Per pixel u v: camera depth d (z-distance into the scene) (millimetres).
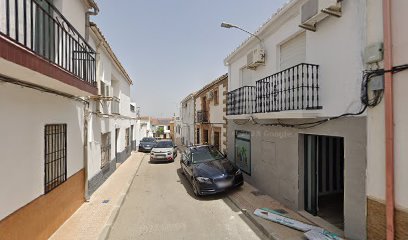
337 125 4758
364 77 4074
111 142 11688
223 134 12211
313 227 5164
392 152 3631
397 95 3586
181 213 6652
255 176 8406
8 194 3641
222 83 12414
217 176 7762
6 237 3576
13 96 3807
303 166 6109
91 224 5695
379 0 3861
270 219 5648
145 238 5258
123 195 8086
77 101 6582
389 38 3652
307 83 5285
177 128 36719
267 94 6980
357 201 4312
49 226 4965
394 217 3629
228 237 5160
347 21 4516
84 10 6840
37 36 4699
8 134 3678
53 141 5262
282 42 6820
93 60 6398
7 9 2914
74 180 6430
